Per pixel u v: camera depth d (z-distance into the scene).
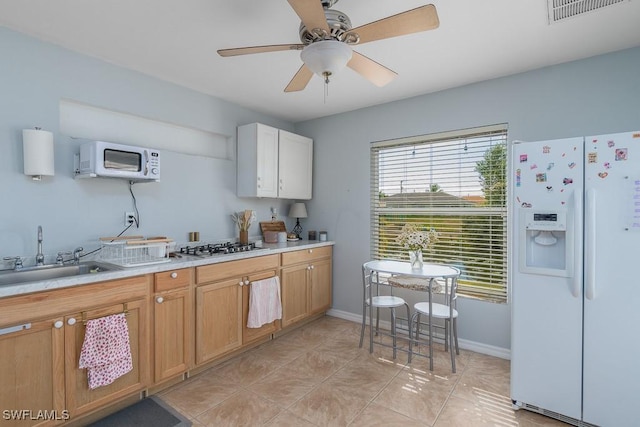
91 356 1.75
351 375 2.40
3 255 1.95
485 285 2.82
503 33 2.02
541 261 2.00
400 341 3.05
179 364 2.23
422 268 2.71
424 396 2.13
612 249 1.72
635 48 2.18
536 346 1.94
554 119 2.46
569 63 2.41
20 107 2.01
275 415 1.93
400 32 1.48
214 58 2.36
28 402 1.58
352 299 3.60
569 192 1.83
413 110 3.15
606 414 1.74
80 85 2.27
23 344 1.57
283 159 3.49
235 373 2.43
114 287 1.88
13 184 1.99
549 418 1.92
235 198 3.37
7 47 1.96
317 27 1.44
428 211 3.12
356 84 2.84
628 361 1.69
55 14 1.82
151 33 2.02
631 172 1.68
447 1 1.70
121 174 2.21
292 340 3.04
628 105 2.21
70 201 2.22
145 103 2.62
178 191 2.87
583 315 1.80
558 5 1.73
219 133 3.21
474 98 2.81
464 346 2.87
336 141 3.72
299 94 3.09
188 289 2.29
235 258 2.61
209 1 1.70
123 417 1.91
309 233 3.85
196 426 1.83
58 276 2.02
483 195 2.83
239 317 2.65
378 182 3.45
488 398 2.12
